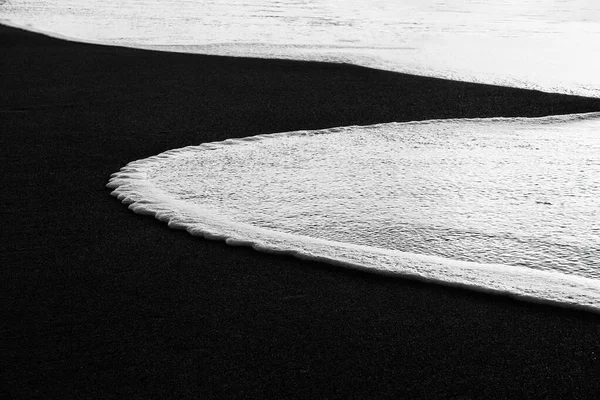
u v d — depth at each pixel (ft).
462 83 24.97
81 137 18.44
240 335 8.84
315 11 50.55
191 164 16.03
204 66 28.04
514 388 7.75
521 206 12.96
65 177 15.20
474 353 8.44
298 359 8.30
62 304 9.66
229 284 10.21
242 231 11.94
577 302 9.45
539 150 16.87
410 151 16.96
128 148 17.49
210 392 7.67
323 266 10.73
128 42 34.71
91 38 36.22
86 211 13.19
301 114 20.95
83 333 8.91
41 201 13.73
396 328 9.00
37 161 16.37
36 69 27.68
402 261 10.73
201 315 9.33
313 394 7.63
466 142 17.75
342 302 9.68
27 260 11.07
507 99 22.59
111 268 10.75
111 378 7.95
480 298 9.73
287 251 11.11
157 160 16.38
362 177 14.88
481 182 14.42
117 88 24.34
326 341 8.70
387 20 45.57
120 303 9.68
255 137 18.43
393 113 21.09
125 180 14.79
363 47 33.30
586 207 12.84
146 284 10.21
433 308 9.50
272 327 9.02
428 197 13.52
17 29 38.70
